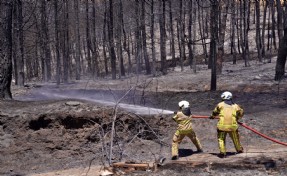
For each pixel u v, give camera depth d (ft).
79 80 127.34
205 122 42.27
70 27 172.35
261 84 69.05
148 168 29.35
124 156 35.22
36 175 32.81
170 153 35.17
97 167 33.06
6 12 48.75
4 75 48.26
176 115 31.83
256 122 41.60
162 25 119.14
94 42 144.97
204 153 33.35
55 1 120.47
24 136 38.50
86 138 38.27
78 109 40.04
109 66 186.19
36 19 117.80
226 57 149.89
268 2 138.41
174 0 137.39
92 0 147.02
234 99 55.42
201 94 59.57
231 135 31.07
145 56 127.75
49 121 39.27
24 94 76.23
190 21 131.34
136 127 39.40
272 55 140.05
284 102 50.24
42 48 136.05
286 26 72.23
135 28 133.90
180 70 131.03
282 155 29.35
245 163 27.81
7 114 39.73
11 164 36.09
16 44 98.48
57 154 37.27
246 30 130.72
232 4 121.49
